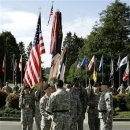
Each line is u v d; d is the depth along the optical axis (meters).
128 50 73.81
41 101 14.68
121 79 71.31
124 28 75.38
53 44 16.84
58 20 17.00
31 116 16.34
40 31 17.44
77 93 15.87
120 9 76.62
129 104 30.98
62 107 11.25
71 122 11.30
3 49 94.19
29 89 16.33
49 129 14.74
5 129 20.94
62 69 15.68
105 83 14.12
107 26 75.12
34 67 16.17
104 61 73.31
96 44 75.12
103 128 13.95
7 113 26.83
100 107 14.05
